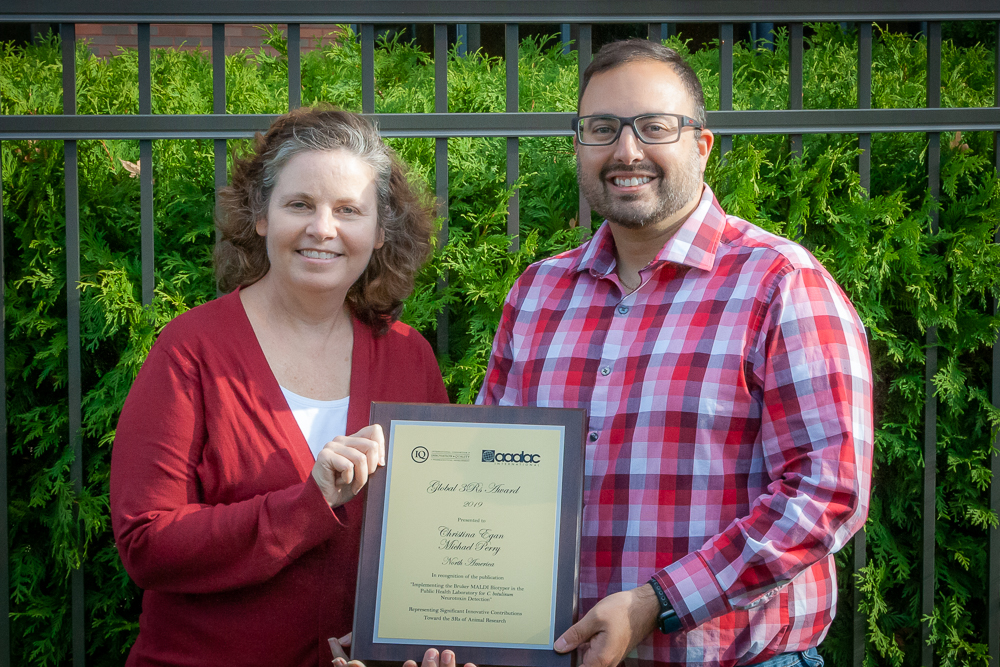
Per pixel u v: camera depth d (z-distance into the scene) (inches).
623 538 65.5
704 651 64.0
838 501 60.4
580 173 72.4
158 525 63.3
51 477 92.1
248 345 69.9
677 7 90.0
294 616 66.1
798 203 91.4
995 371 91.4
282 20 88.9
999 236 91.7
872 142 99.4
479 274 91.9
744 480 64.6
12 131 87.1
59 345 93.4
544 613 61.7
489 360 85.1
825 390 62.1
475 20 89.8
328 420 71.0
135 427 66.3
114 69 114.8
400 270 76.8
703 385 65.1
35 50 117.9
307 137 69.2
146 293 89.0
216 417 67.0
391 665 61.6
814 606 66.6
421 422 64.9
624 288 73.1
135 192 98.4
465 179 100.0
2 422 88.7
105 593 94.3
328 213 68.1
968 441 95.4
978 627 96.1
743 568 59.9
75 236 89.0
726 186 91.5
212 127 88.7
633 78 69.0
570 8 89.8
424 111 107.2
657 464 65.1
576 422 64.2
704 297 68.1
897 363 95.0
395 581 62.6
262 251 74.7
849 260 91.1
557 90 108.2
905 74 111.8
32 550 94.8
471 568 62.6
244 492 66.6
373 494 63.7
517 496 63.4
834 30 119.6
